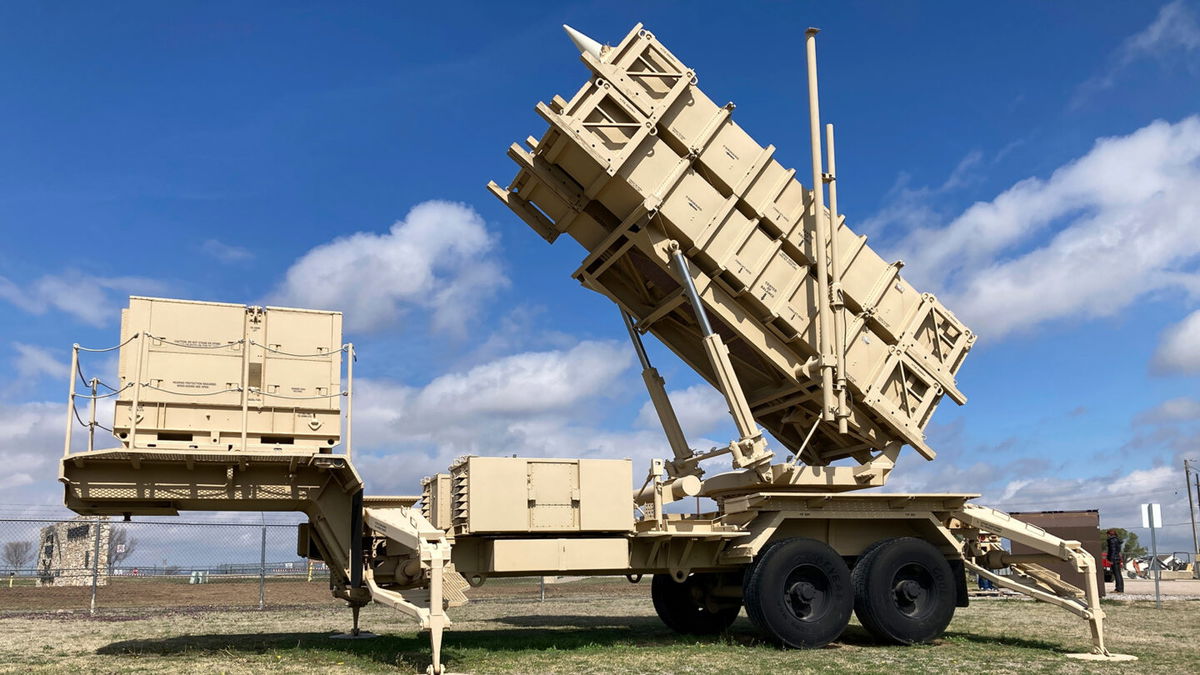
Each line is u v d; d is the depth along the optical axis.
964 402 11.64
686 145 10.43
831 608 10.23
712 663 8.82
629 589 22.80
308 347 9.22
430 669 7.88
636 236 10.51
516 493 9.61
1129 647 10.44
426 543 8.09
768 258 10.73
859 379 11.05
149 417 8.61
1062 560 10.48
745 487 10.89
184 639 10.92
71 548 25.09
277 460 8.74
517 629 12.46
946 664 8.91
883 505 10.92
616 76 10.13
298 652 9.46
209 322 8.97
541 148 10.34
